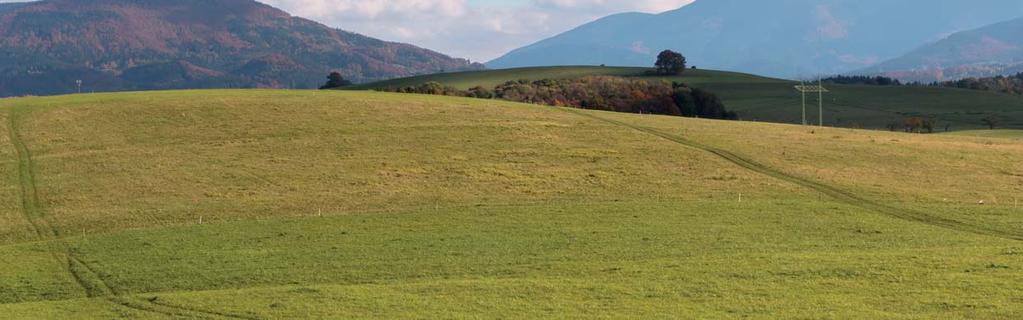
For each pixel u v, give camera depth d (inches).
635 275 1280.8
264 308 1145.4
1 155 2411.4
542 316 1074.1
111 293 1285.7
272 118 2878.9
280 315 1112.2
